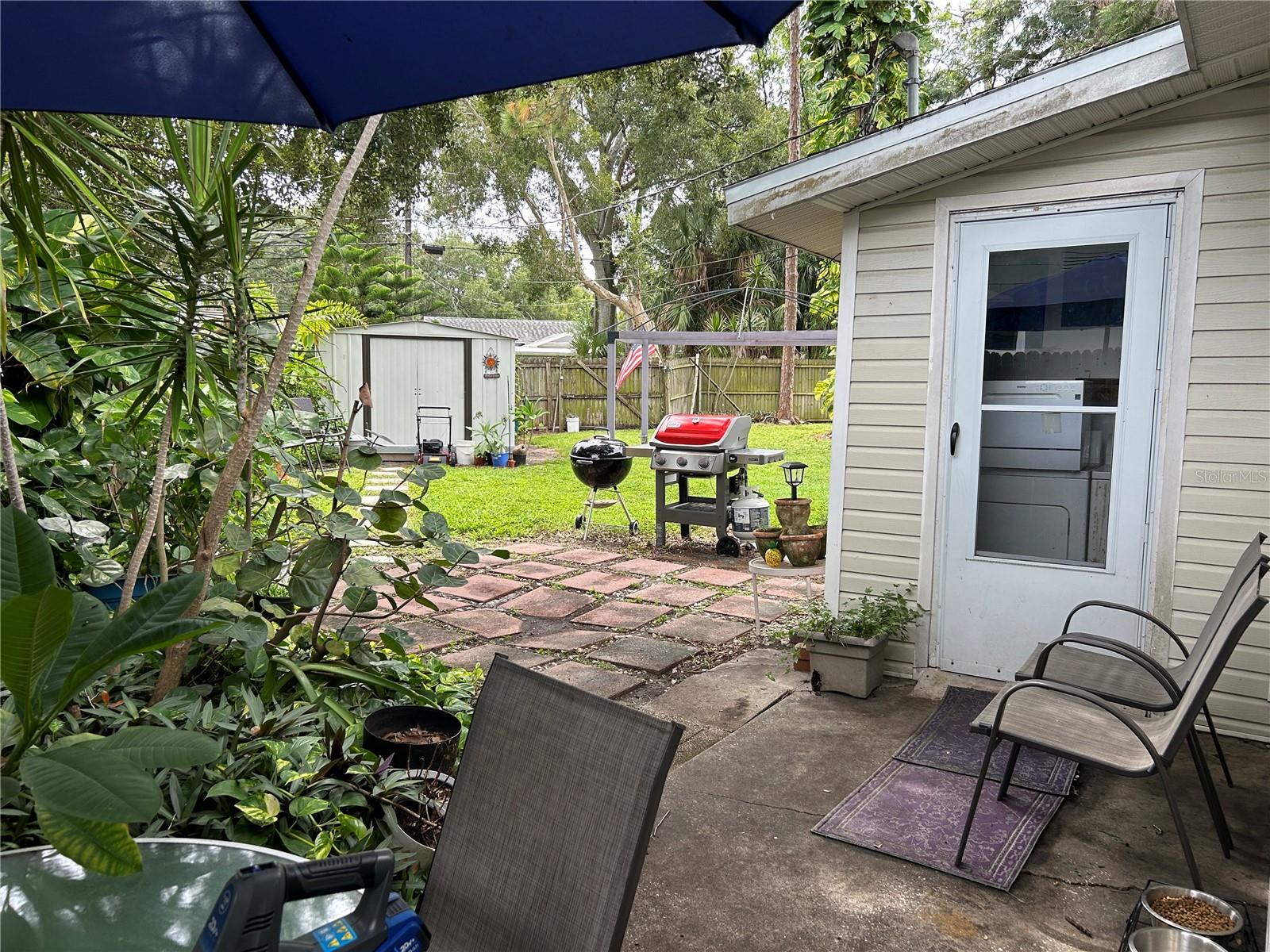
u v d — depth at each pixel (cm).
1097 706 260
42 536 160
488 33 159
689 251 2316
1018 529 411
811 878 264
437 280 3488
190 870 148
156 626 147
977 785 268
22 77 182
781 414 2103
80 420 349
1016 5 1967
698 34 147
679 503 812
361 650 317
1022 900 253
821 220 486
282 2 158
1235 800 311
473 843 161
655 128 2095
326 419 441
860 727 380
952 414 420
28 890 141
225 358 277
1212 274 361
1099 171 382
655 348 2091
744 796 317
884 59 798
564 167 2400
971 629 422
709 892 257
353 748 260
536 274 2428
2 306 235
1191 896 229
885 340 436
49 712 142
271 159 855
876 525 444
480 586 639
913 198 426
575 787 151
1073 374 394
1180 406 369
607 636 521
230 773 227
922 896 254
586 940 138
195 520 345
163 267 280
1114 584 388
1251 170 351
